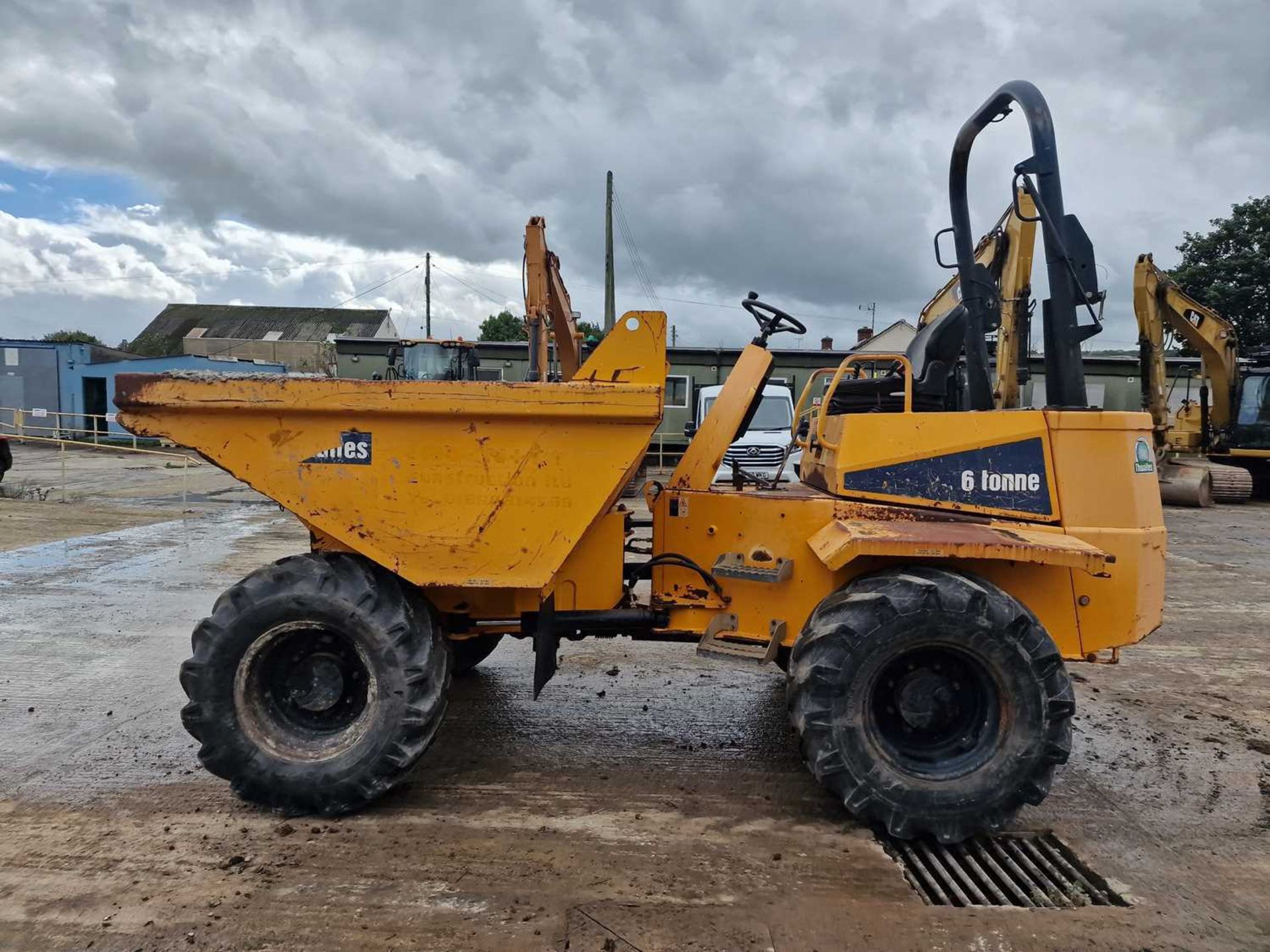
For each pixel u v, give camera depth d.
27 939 2.44
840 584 3.44
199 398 3.05
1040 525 3.35
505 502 3.14
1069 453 3.35
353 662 3.25
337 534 3.14
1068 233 3.48
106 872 2.80
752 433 12.19
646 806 3.34
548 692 4.71
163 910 2.58
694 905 2.64
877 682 3.09
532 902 2.65
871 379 4.23
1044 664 2.99
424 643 3.19
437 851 2.96
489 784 3.52
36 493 13.99
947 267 4.20
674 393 20.64
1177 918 2.63
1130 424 3.38
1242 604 7.13
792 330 4.03
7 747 3.84
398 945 2.43
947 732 3.16
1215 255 28.84
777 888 2.75
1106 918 2.62
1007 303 6.23
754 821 3.23
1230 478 14.69
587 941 2.45
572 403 3.05
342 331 53.06
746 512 3.57
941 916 2.61
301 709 3.26
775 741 4.04
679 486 3.76
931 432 3.43
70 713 4.26
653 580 3.72
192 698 3.12
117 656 5.21
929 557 3.09
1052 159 3.46
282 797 3.14
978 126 3.98
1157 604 3.45
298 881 2.75
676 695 4.68
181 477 17.28
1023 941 2.50
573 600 3.66
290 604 3.10
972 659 3.06
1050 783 3.02
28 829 3.09
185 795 3.37
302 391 3.06
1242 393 15.51
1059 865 2.98
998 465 3.38
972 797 2.99
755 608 3.57
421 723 3.13
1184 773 3.74
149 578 7.46
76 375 28.39
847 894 2.72
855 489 3.48
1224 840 3.15
